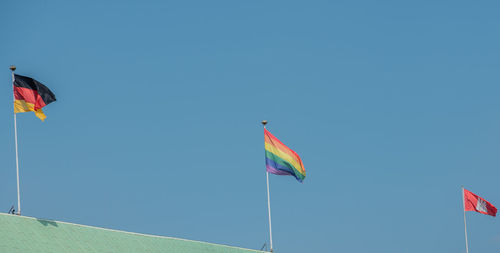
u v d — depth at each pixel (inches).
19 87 2588.6
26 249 2305.6
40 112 2623.0
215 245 2903.5
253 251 3019.2
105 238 2571.4
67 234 2476.6
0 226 2329.0
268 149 3169.3
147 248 2655.0
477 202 3622.0
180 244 2785.4
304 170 3218.5
